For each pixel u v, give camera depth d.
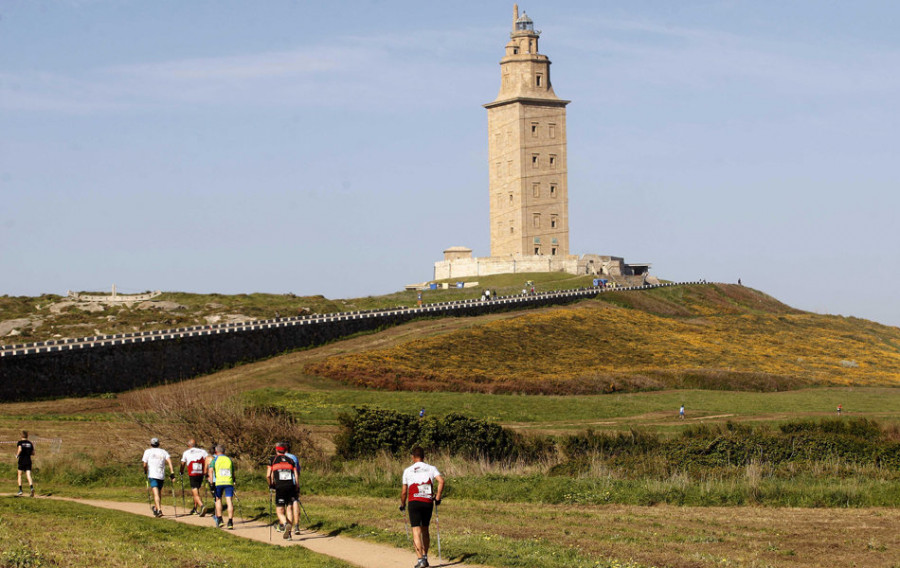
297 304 169.12
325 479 44.25
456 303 146.88
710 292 193.25
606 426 78.75
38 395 86.81
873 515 36.06
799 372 124.31
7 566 24.03
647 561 26.75
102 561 25.30
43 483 45.22
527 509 37.50
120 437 54.47
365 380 98.75
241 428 51.62
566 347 125.88
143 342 97.50
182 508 37.25
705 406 94.00
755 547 29.34
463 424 56.16
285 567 24.94
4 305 158.25
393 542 28.75
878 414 90.12
